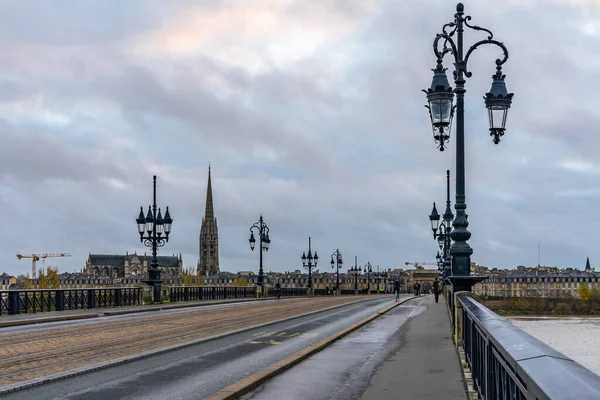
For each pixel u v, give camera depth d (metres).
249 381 12.53
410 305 48.84
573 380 3.31
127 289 45.47
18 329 26.86
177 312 40.78
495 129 17.95
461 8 18.52
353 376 13.76
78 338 22.97
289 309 45.56
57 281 146.50
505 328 6.88
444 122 18.44
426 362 15.69
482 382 8.84
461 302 15.64
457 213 18.66
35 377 14.21
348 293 121.94
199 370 15.52
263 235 74.69
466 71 18.58
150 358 17.77
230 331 25.75
